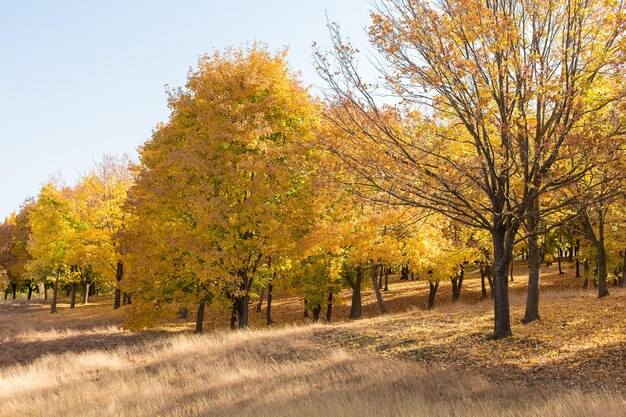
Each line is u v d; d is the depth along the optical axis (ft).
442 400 28.89
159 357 55.16
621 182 39.22
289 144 63.00
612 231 86.48
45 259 124.67
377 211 66.59
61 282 169.58
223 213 63.82
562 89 38.11
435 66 41.50
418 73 42.63
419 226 59.00
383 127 44.80
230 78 68.08
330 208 70.85
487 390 31.04
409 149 46.42
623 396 27.14
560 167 42.27
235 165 66.59
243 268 69.26
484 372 36.68
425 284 149.59
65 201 126.62
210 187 63.72
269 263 71.82
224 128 63.67
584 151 37.45
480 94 40.50
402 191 45.70
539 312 58.85
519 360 38.75
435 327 56.44
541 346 41.75
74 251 121.29
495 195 45.68
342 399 30.04
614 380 31.01
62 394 41.98
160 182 69.00
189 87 71.26
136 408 35.94
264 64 69.82
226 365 46.37
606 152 35.01
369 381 35.40
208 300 76.18
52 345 81.05
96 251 119.44
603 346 38.96
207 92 67.21
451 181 42.70
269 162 63.57
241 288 72.18
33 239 152.97
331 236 66.59
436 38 42.65
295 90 71.46
